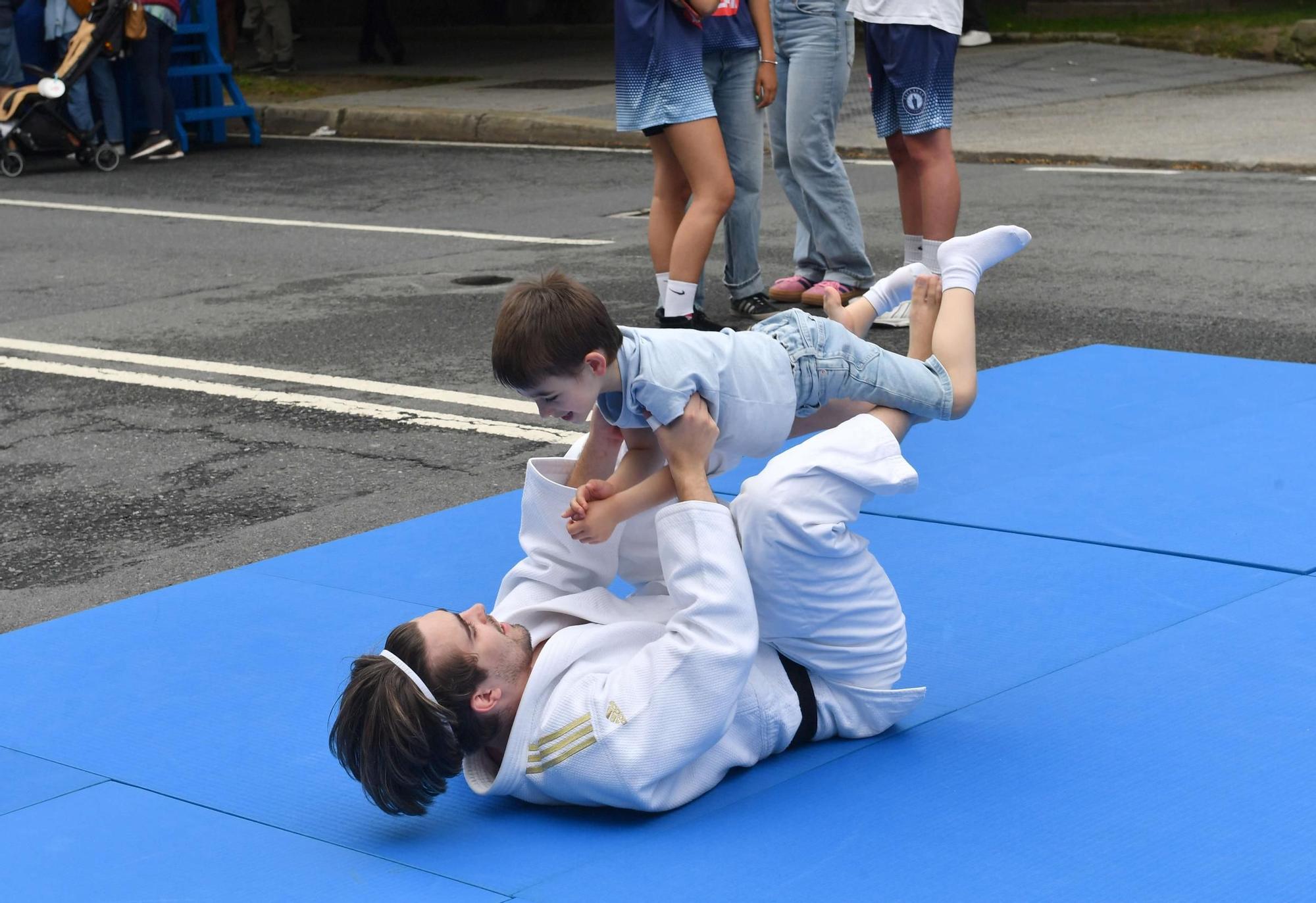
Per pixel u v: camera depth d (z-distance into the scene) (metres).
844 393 3.36
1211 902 2.60
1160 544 4.36
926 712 3.40
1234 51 19.89
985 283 8.45
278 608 4.19
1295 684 3.44
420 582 4.36
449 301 8.45
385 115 17.34
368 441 5.89
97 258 10.16
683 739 2.93
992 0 24.88
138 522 5.06
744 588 2.99
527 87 19.50
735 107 7.42
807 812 2.97
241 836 2.97
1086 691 3.45
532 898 2.70
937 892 2.66
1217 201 10.91
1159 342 6.98
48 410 6.48
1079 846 2.80
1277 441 5.33
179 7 15.23
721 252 9.79
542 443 5.82
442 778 2.91
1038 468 5.15
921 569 4.27
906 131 6.96
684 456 3.08
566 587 3.41
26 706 3.62
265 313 8.28
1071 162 13.13
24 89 14.09
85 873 2.85
